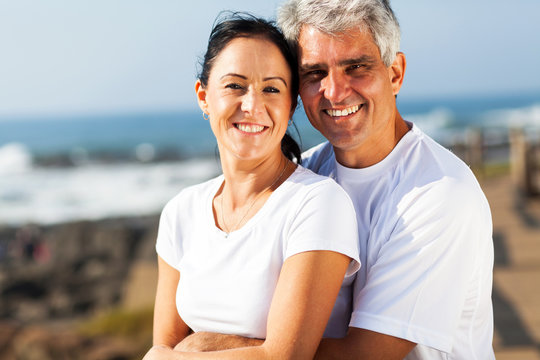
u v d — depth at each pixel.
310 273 1.54
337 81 1.76
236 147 1.71
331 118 1.82
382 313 1.62
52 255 18.62
